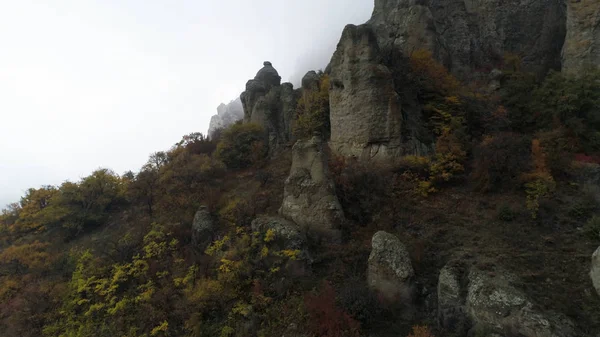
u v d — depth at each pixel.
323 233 16.36
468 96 24.22
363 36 21.72
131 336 13.78
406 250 13.84
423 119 22.77
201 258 16.83
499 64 31.86
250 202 20.70
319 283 14.16
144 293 15.28
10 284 19.53
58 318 16.42
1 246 25.86
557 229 14.37
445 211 17.05
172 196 24.11
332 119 23.47
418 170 19.38
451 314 11.60
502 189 17.34
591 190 15.97
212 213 20.64
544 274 12.04
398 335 11.73
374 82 21.02
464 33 32.69
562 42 31.00
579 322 10.30
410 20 30.55
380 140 20.84
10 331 16.12
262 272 14.74
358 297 12.52
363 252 15.22
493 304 10.66
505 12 33.91
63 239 25.03
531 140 19.55
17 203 30.91
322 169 17.27
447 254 14.19
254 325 12.80
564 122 20.69
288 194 17.77
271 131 30.97
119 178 31.05
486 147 18.31
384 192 18.14
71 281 18.19
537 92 23.41
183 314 13.73
